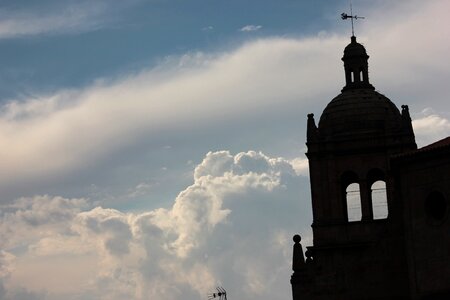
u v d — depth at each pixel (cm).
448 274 8225
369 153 10844
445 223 8262
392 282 8719
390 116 10888
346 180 10925
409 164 8494
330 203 10788
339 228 10700
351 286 8788
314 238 10712
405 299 8681
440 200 8356
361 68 11281
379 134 10856
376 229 10662
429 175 8375
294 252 9219
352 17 11462
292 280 9156
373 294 8738
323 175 10850
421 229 8406
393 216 8738
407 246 8488
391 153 10800
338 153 10862
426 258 8362
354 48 11306
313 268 10175
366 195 10788
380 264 8744
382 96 11144
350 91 11169
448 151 8231
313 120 10962
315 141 10900
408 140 10812
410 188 8481
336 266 10544
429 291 8325
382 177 10888
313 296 8850
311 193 10850
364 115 10919
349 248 10619
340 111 10975
